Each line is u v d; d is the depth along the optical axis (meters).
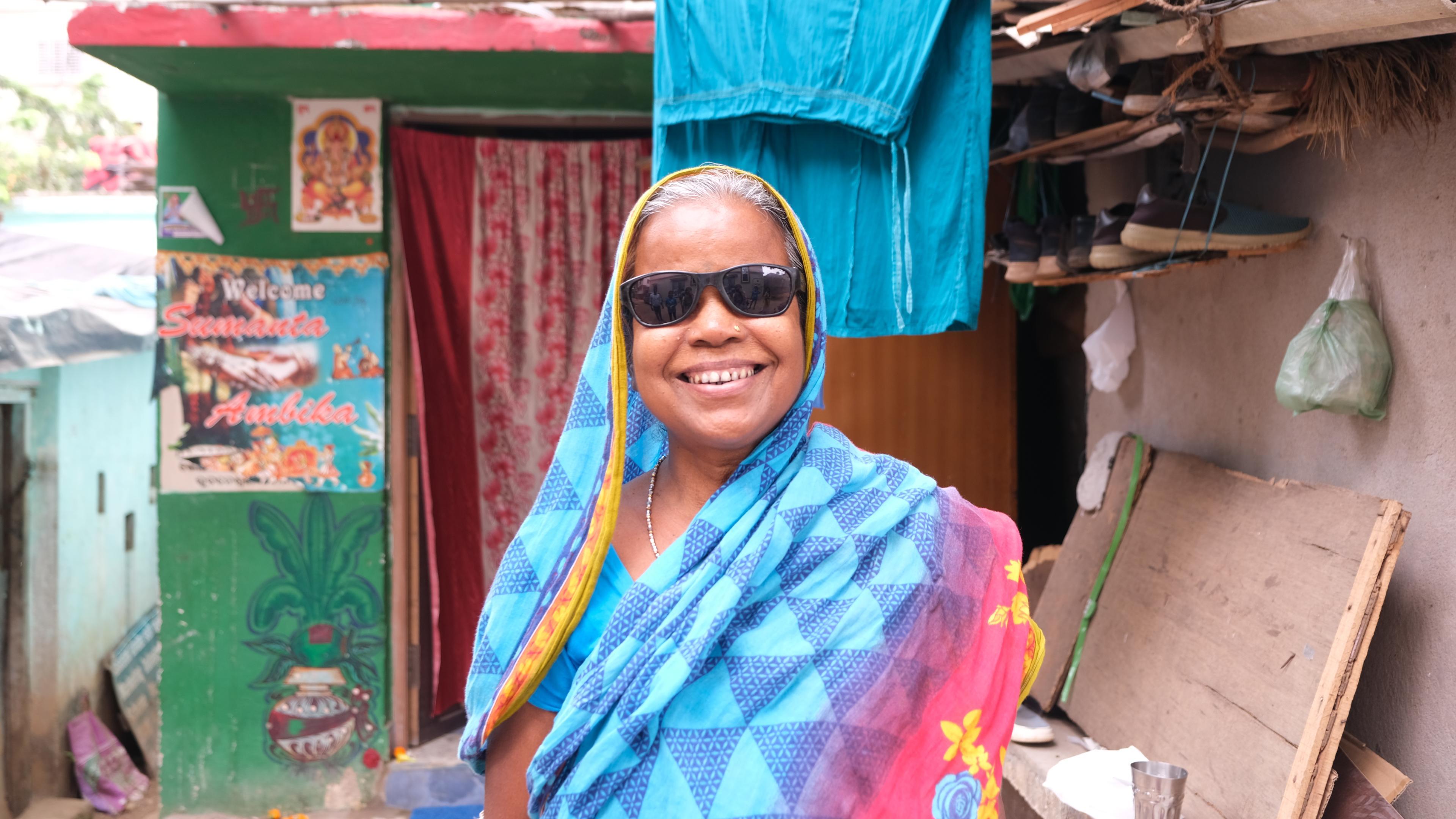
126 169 8.20
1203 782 2.54
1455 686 2.25
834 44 2.51
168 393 4.60
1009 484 4.54
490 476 4.85
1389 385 2.46
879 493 1.35
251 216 4.59
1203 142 2.78
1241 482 2.93
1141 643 3.08
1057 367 4.85
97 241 7.21
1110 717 3.09
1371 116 2.34
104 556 6.55
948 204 2.59
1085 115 2.95
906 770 1.24
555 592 1.28
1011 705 1.34
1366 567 2.26
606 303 1.39
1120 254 2.86
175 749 4.66
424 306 4.74
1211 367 3.33
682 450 1.36
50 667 5.73
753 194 1.32
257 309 4.61
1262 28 2.15
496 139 4.76
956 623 1.32
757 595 1.24
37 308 4.84
